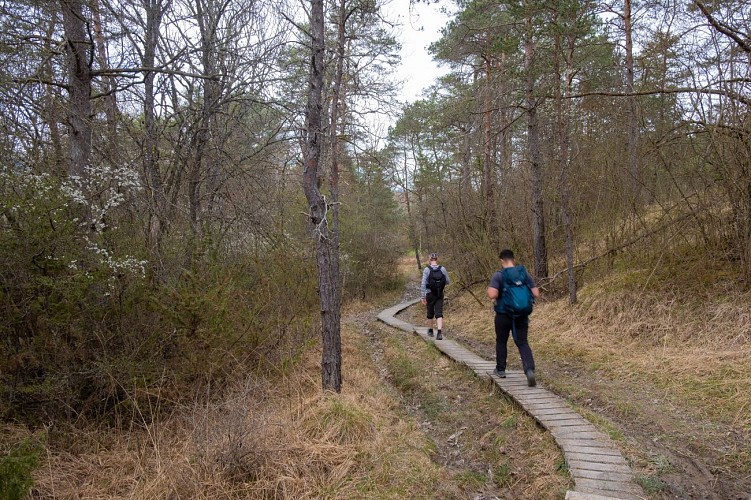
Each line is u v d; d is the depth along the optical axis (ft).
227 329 20.15
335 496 12.67
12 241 14.56
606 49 39.17
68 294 15.60
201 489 12.78
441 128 43.29
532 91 33.99
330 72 30.50
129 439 16.47
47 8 20.11
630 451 13.74
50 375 15.88
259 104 27.35
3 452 13.08
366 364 27.32
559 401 17.95
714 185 23.98
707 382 17.29
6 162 17.31
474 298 44.80
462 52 43.19
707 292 22.95
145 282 19.01
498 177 48.34
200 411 17.74
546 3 28.43
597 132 37.01
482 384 21.54
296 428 15.98
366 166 35.06
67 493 13.34
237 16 27.68
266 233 26.32
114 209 19.93
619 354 22.24
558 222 40.50
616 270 30.63
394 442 15.72
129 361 17.26
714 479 12.28
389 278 81.41
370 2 22.94
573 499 11.35
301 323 25.27
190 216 25.32
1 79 18.10
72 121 20.54
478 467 14.96
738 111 22.08
